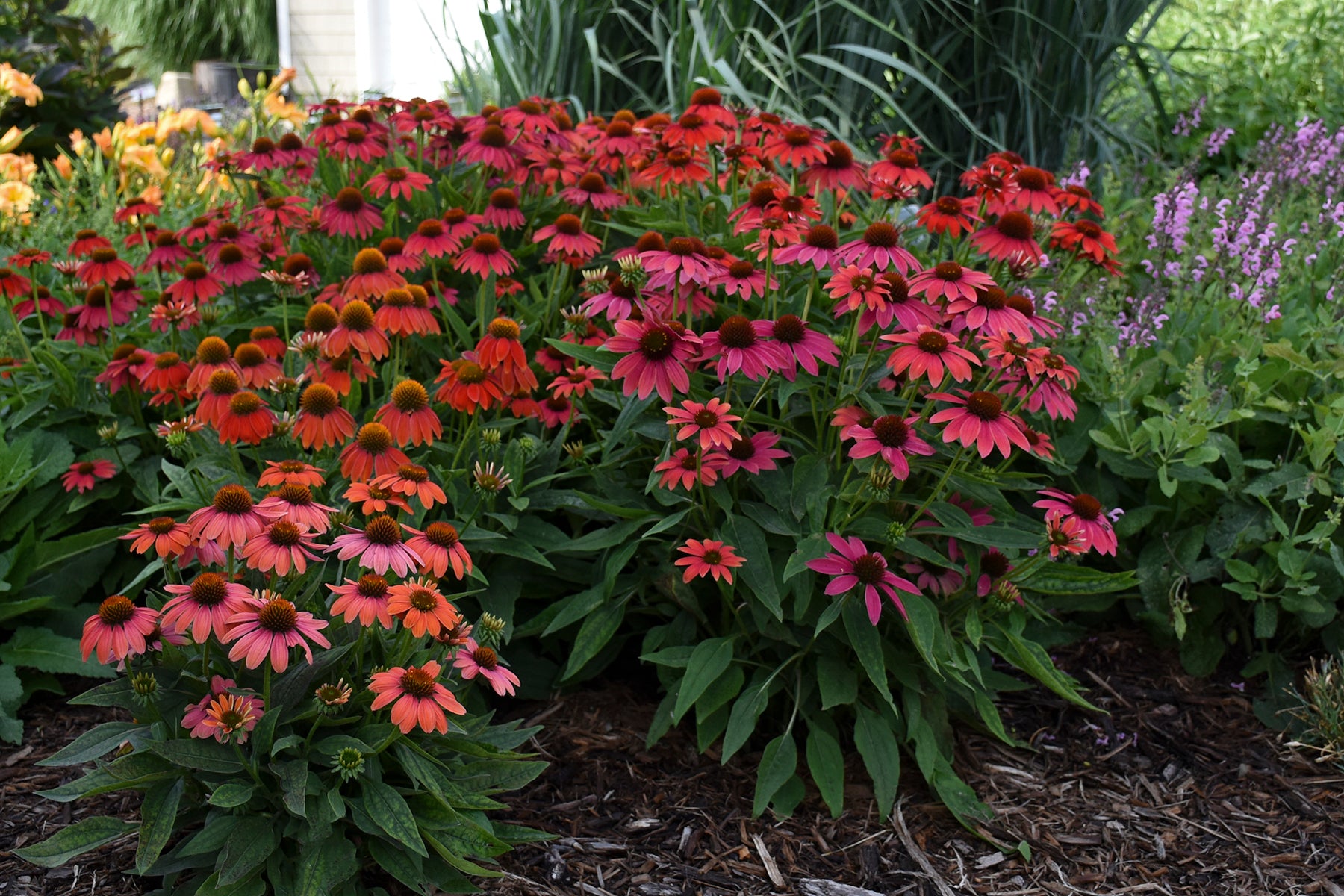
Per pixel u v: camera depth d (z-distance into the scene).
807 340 2.27
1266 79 6.40
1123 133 5.70
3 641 2.89
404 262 2.89
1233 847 2.48
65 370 3.07
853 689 2.46
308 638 1.88
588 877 2.29
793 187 3.08
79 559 2.95
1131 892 2.33
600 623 2.59
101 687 1.97
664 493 2.53
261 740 1.89
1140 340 3.37
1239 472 3.13
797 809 2.54
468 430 2.58
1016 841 2.47
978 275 2.29
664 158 3.04
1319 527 2.95
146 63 16.39
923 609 2.30
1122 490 3.33
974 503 2.67
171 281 3.80
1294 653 3.21
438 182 3.42
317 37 11.34
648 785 2.58
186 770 1.95
